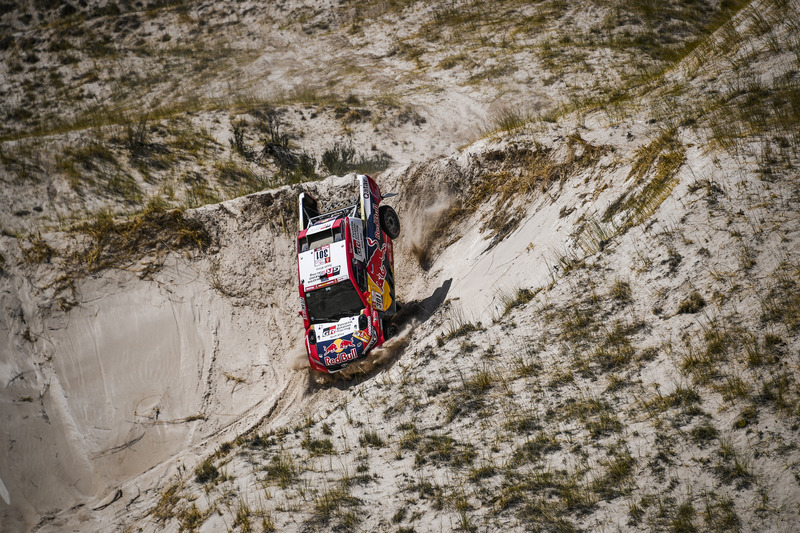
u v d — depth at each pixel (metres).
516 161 11.06
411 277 11.16
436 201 11.74
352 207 10.36
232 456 7.59
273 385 9.71
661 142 8.93
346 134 17.16
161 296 10.90
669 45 18.47
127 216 12.12
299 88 21.62
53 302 10.32
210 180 14.91
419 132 16.98
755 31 11.44
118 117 19.47
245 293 11.23
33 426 8.91
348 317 9.28
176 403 9.59
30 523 7.84
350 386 8.92
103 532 7.40
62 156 15.07
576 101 15.34
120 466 8.72
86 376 9.74
